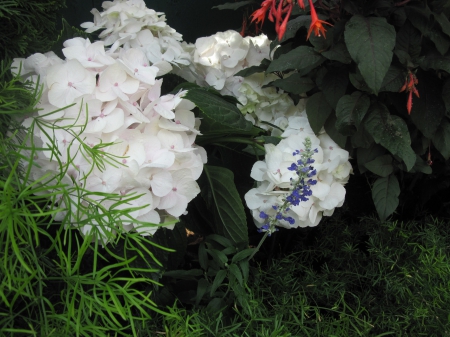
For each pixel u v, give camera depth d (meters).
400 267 0.65
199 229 0.78
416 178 0.80
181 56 0.78
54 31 0.70
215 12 1.05
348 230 0.75
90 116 0.56
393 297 0.66
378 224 0.73
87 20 0.99
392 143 0.67
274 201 0.67
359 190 0.83
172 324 0.56
